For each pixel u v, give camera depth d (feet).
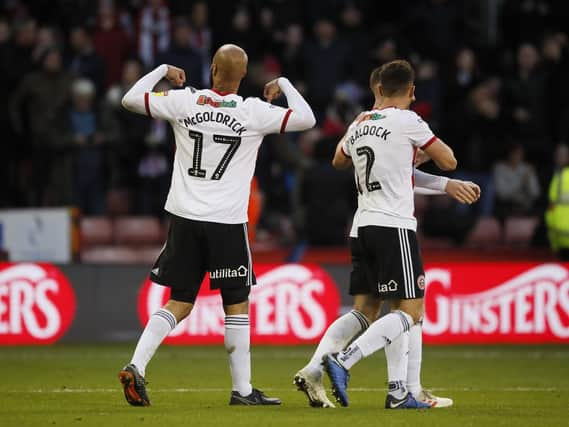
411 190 86.33
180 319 89.20
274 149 185.88
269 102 91.35
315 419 77.97
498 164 195.42
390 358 86.12
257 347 150.71
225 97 88.38
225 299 89.51
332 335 87.45
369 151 86.07
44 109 184.75
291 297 153.69
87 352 142.92
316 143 172.45
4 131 194.49
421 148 86.28
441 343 155.53
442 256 172.96
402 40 203.62
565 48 208.95
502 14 222.07
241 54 88.69
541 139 202.49
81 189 186.60
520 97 203.10
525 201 195.42
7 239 165.27
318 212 169.89
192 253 88.12
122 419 78.28
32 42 198.29
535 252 175.32
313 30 219.61
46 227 165.89
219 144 87.61
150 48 203.72
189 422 76.48
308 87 198.90
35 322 152.25
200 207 87.25
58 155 185.06
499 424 76.69
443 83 202.80
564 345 156.15
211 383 109.29
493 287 156.35
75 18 214.48
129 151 186.80
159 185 188.24
